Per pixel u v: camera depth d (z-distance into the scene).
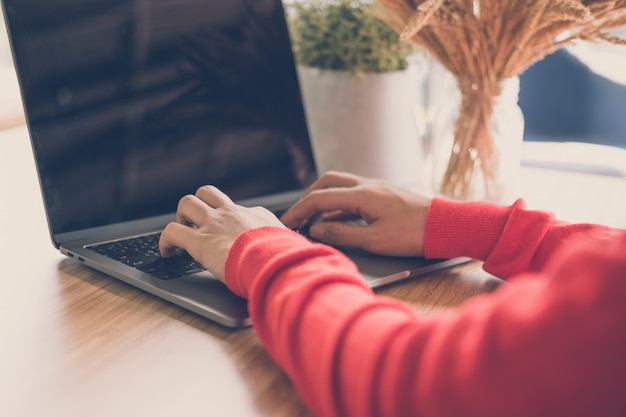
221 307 0.60
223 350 0.55
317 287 0.46
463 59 0.97
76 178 0.80
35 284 0.69
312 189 0.87
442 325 0.37
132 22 0.87
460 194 1.02
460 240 0.73
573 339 0.30
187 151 0.92
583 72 1.43
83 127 0.81
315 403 0.42
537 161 1.33
